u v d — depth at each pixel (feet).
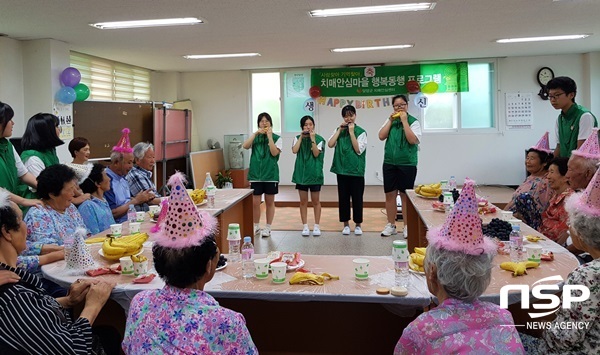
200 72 29.81
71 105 19.52
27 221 7.80
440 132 28.04
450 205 10.93
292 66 28.19
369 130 28.37
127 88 26.09
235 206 15.33
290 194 27.22
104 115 21.01
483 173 27.96
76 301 6.07
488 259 4.49
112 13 14.88
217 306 4.63
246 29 17.57
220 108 29.84
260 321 7.71
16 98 18.61
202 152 27.20
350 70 27.96
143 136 23.16
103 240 8.67
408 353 4.50
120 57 23.41
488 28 18.38
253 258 7.57
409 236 14.98
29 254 7.48
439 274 4.53
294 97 29.12
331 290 6.31
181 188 4.75
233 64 26.96
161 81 29.50
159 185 24.20
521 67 27.04
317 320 7.58
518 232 7.45
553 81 11.73
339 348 7.56
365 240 18.13
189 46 20.84
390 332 7.44
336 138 18.60
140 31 17.53
